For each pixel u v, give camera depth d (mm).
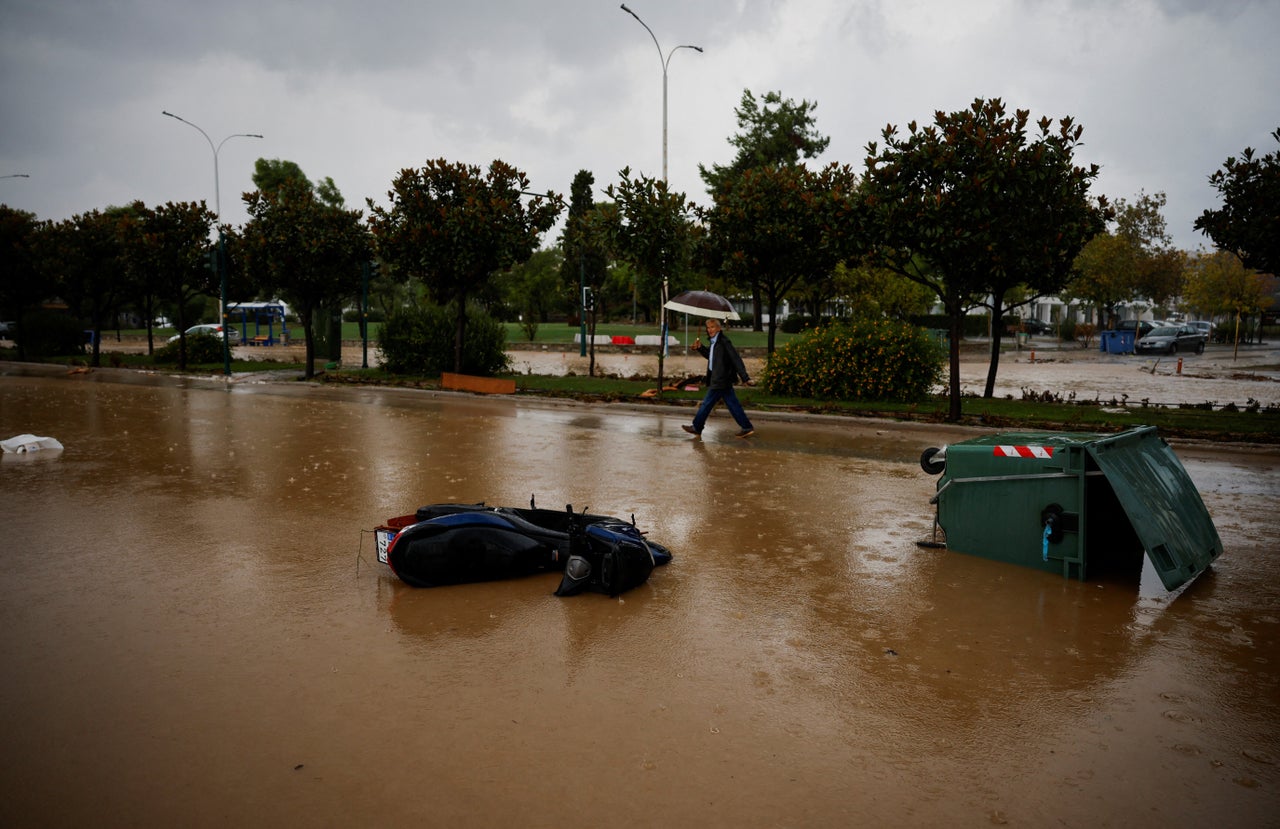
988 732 3445
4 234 29094
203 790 2916
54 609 4770
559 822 2744
